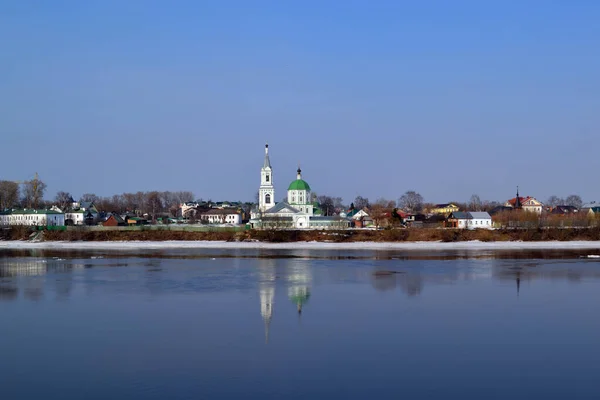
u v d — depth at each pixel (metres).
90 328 62.62
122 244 199.50
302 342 56.44
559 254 156.25
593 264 127.62
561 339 57.75
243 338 58.16
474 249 177.00
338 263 131.62
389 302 77.94
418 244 192.38
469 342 56.50
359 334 59.72
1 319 67.44
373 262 134.00
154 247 189.75
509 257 147.38
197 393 42.75
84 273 111.75
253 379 45.66
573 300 79.56
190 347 54.88
